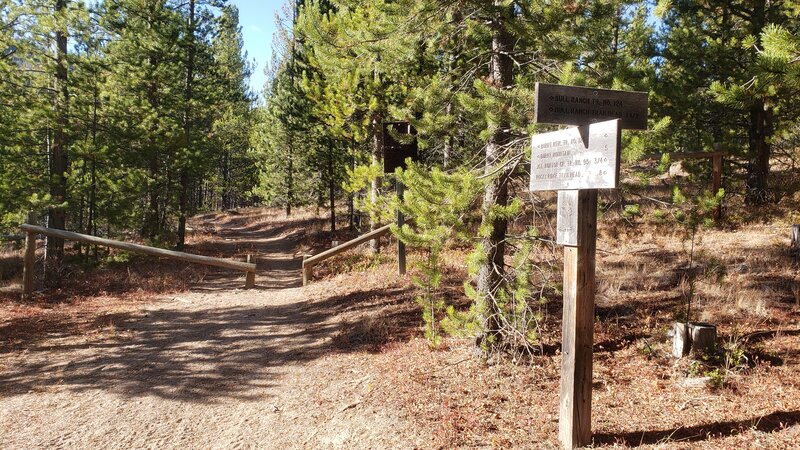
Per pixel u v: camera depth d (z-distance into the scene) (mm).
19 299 12242
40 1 14148
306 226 29250
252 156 38094
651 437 4613
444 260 12656
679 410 5047
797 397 4957
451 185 5473
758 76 3844
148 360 8211
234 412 6266
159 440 5605
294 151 25672
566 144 4309
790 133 13234
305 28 7496
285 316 10938
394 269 13258
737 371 5676
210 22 24328
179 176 21906
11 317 10602
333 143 21406
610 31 6426
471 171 6062
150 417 6168
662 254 10945
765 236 11461
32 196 13680
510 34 6539
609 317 7832
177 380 7344
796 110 10961
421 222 5531
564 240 4516
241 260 20000
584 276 4445
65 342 9102
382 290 11508
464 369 6598
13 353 8469
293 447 5344
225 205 56281
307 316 10680
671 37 13609
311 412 6113
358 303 10828
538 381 6051
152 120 17844
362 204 15078
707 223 6766
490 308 6551
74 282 14062
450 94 6699
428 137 7438
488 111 5602
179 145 18953
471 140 7297
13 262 17375
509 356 6633
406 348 7801
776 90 4621
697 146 14180
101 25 15602
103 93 16125
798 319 6926
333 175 22719
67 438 5660
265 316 11047
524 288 6215
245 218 40812
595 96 4191
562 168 4367
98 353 8539
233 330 9938
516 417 5305
